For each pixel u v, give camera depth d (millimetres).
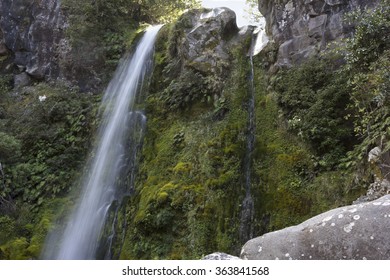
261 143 8664
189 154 9406
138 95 11867
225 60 10344
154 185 9312
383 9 7176
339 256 2928
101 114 12258
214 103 9945
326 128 7668
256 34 10844
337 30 8742
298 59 9242
